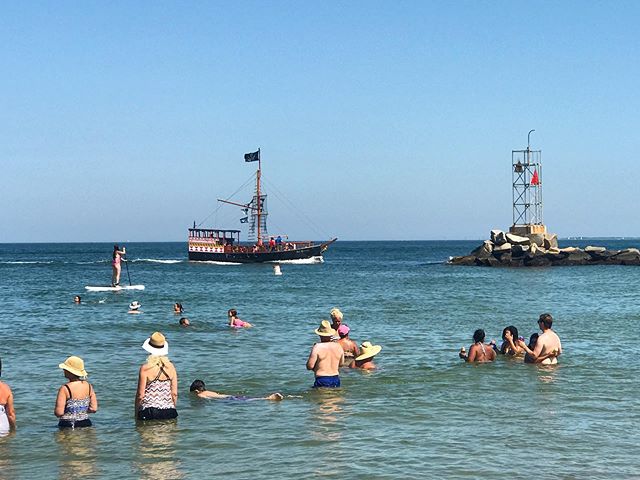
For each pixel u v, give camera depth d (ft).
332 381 57.11
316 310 125.80
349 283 214.07
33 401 52.75
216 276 263.49
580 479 35.22
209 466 37.42
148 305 136.87
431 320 108.88
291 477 35.60
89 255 603.26
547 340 67.26
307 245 422.82
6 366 67.87
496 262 334.85
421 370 64.64
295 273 287.69
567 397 53.31
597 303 138.10
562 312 120.16
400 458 38.50
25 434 43.78
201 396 53.78
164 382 47.01
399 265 374.22
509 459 38.29
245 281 227.81
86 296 159.33
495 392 55.21
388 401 52.19
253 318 111.96
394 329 97.35
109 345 82.12
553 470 36.52
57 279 236.84
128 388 57.47
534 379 60.29
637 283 203.82
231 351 77.25
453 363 68.44
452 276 254.27
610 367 65.77
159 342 47.52
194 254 404.36
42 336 90.07
